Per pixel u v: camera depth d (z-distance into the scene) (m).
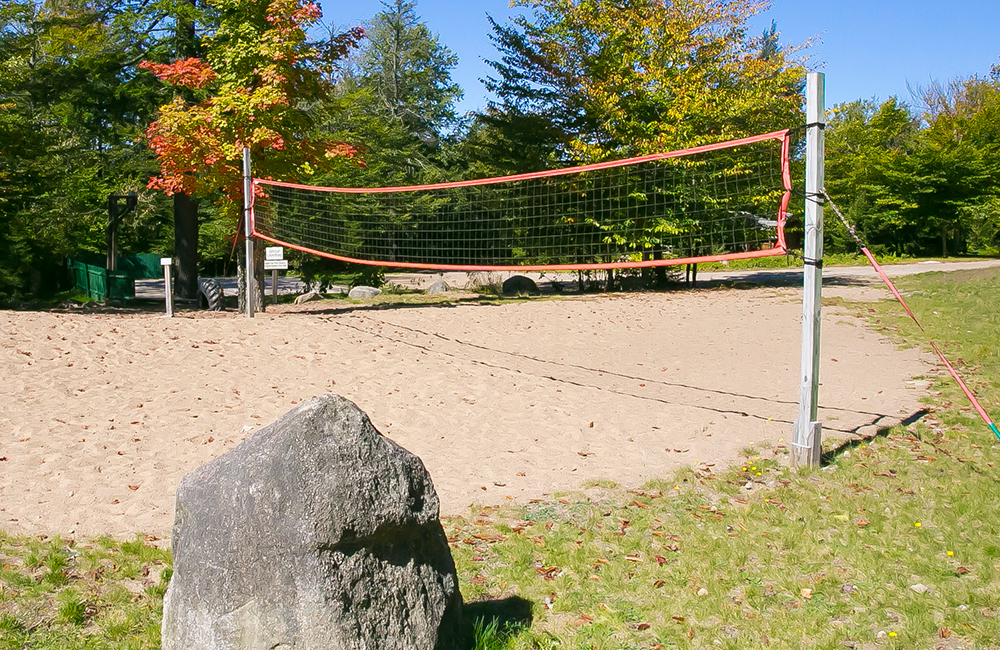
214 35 15.20
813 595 4.14
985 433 7.21
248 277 12.69
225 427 7.17
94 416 7.34
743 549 4.72
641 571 4.48
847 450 6.79
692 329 13.12
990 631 3.69
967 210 35.81
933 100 47.06
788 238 31.64
